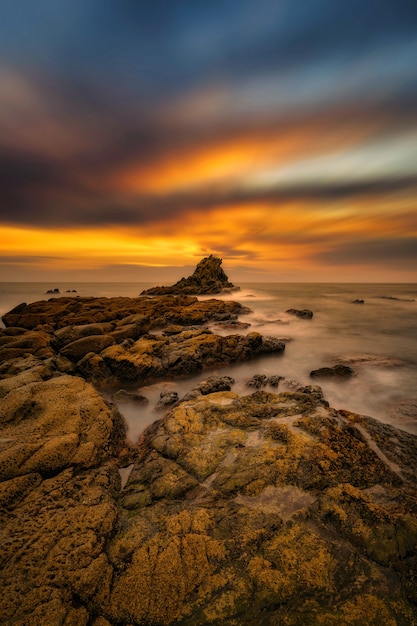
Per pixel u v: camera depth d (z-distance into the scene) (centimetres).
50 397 980
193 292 8212
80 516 591
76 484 696
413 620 429
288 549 525
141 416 1295
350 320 4038
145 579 482
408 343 2773
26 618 427
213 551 526
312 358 2270
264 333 3175
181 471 739
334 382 1717
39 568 489
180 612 448
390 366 2041
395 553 516
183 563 506
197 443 841
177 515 602
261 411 1005
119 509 642
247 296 7969
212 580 485
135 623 439
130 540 553
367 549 525
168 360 1808
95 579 479
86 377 1689
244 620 438
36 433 810
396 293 9306
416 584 470
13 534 548
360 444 819
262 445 809
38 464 716
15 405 895
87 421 905
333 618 433
